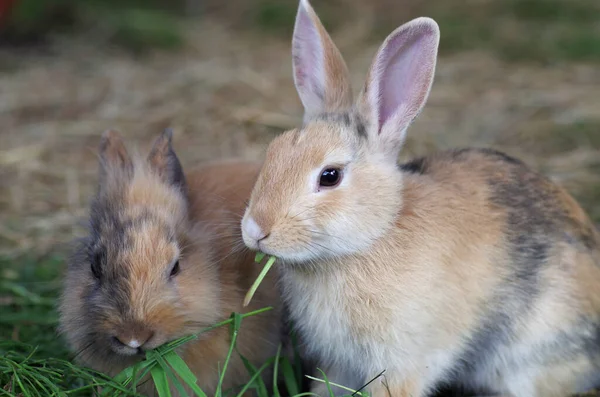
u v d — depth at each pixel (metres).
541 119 1.60
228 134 1.54
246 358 1.12
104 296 1.05
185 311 1.06
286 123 1.56
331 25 2.30
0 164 1.49
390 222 1.08
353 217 1.06
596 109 1.62
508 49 2.04
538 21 2.24
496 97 1.74
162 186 1.12
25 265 1.29
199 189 1.16
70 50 2.16
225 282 1.11
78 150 1.53
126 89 1.83
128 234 1.07
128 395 1.07
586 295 1.13
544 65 1.95
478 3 2.36
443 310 1.09
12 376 1.09
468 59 2.00
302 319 1.12
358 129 1.08
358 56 2.04
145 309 1.05
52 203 1.41
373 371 1.11
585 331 1.13
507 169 1.15
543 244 1.12
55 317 1.20
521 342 1.12
